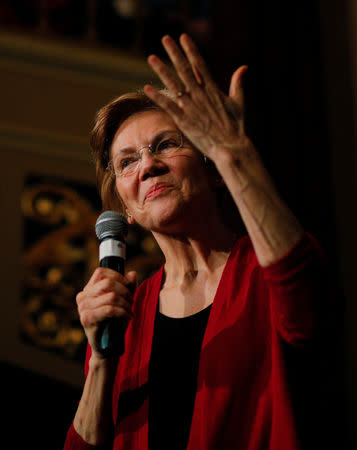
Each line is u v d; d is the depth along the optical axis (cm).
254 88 1218
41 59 1144
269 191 248
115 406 288
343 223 1192
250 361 267
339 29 1265
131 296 265
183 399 276
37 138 1101
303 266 242
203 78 258
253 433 255
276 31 1249
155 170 300
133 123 314
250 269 290
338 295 255
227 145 252
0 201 1048
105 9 1231
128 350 299
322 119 1226
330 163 1216
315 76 1241
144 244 1088
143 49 1235
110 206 342
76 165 1114
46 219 1068
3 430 936
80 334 1008
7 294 1005
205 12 1309
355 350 1119
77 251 1064
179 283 309
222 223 315
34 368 978
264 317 273
